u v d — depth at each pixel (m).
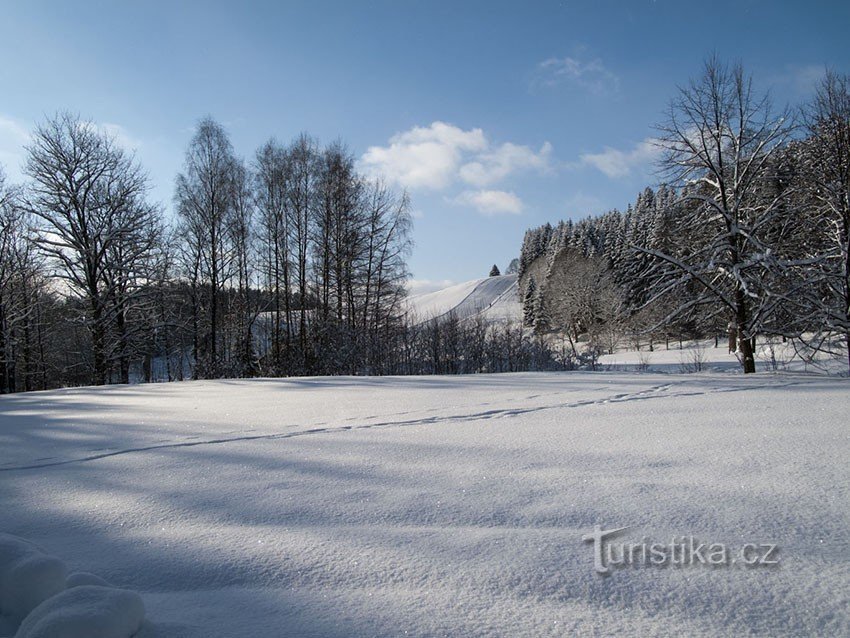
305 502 3.34
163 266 22.36
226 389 10.84
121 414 7.32
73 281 20.33
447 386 9.81
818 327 13.74
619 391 8.41
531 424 5.73
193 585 2.29
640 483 3.49
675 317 15.40
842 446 4.25
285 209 24.05
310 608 2.07
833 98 13.98
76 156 20.23
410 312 22.03
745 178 14.54
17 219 22.83
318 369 19.42
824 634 1.84
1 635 1.93
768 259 12.90
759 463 3.86
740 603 2.05
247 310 24.48
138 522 3.09
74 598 1.85
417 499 3.32
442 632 1.89
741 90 14.27
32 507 3.42
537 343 19.58
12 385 24.05
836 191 13.70
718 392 7.98
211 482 3.86
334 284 23.98
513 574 2.31
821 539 2.57
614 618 1.97
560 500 3.21
